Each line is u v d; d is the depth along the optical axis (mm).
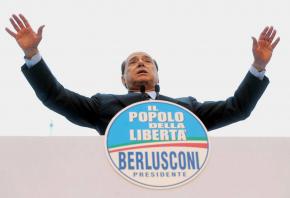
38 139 2455
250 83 3418
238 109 3432
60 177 2369
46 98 3182
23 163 2391
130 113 2588
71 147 2449
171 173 2410
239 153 2516
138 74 3701
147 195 2344
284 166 2508
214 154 2500
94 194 2336
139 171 2398
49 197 2318
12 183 2340
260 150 2543
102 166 2404
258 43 3453
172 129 2555
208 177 2432
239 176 2459
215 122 3486
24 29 3197
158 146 2486
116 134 2500
